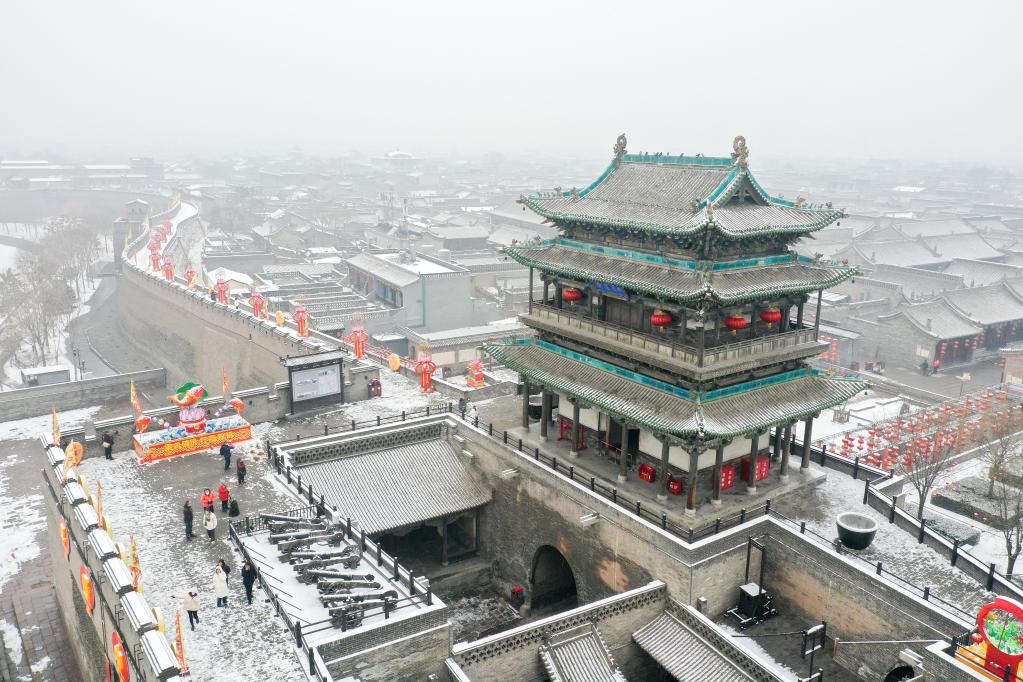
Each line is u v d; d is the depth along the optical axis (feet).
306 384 203.41
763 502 146.20
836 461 165.27
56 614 163.84
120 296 434.71
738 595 136.36
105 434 169.78
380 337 347.77
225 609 116.98
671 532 132.57
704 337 141.28
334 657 106.63
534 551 164.86
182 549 133.49
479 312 402.93
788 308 151.43
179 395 173.27
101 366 367.66
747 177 139.54
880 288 437.99
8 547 186.91
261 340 273.54
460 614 166.20
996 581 120.57
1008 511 172.96
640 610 131.44
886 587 117.29
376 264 430.61
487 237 604.49
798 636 129.59
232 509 142.20
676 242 139.74
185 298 337.11
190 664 104.32
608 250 153.69
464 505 174.09
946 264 532.32
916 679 103.86
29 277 416.67
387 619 112.88
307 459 173.27
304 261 564.30
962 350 364.38
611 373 152.66
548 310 166.71
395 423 187.01
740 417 136.98
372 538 171.42
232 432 179.83
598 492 148.46
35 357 363.15
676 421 132.67
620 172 164.35
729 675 119.14
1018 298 391.65
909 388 310.04
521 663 122.93
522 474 165.89
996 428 217.15
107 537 120.98
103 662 124.57
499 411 195.31
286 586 122.83
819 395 150.41
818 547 128.06
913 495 191.42
